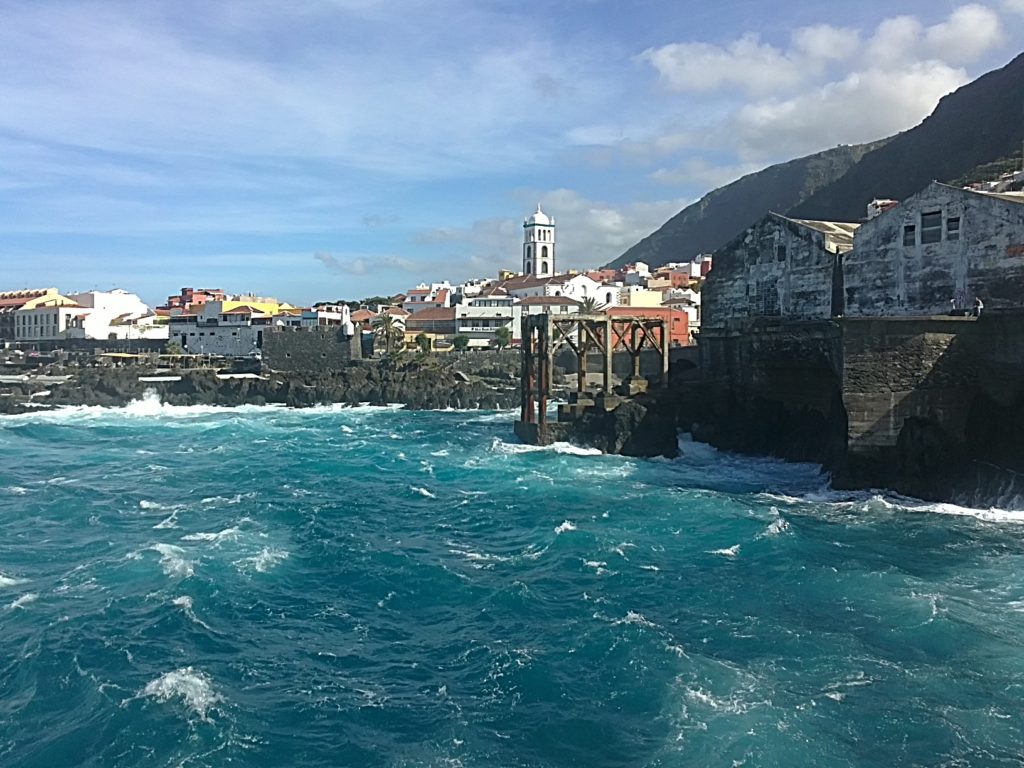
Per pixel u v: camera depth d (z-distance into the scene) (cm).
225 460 5319
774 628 2192
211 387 9744
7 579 2727
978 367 3500
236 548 3045
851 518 3306
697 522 3325
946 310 3919
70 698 1908
